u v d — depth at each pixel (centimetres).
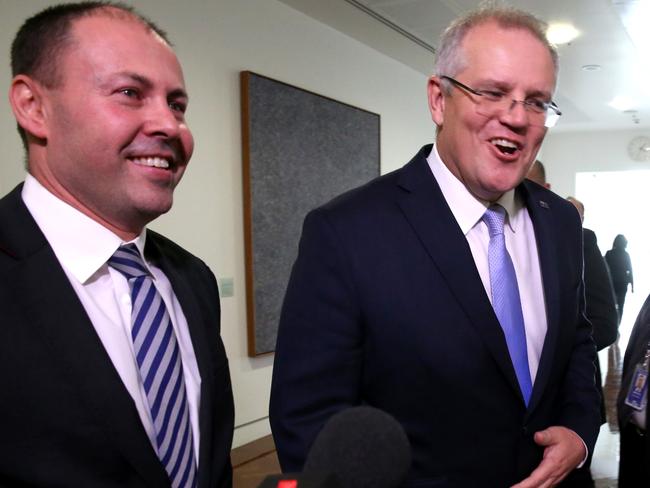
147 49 78
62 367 69
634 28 388
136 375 79
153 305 84
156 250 96
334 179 369
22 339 68
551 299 108
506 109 94
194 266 105
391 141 453
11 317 69
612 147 893
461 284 97
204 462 85
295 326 101
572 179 923
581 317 126
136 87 77
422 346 96
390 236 100
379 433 50
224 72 293
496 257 104
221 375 98
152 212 82
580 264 120
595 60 470
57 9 76
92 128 74
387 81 445
